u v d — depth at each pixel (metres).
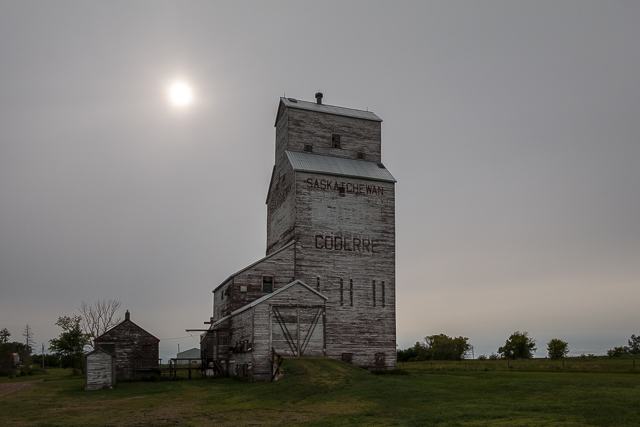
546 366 56.69
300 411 25.50
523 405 23.47
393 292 52.47
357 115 59.03
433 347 113.06
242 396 31.59
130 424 23.27
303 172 52.25
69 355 78.31
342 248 51.88
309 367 38.38
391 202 54.59
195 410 27.33
